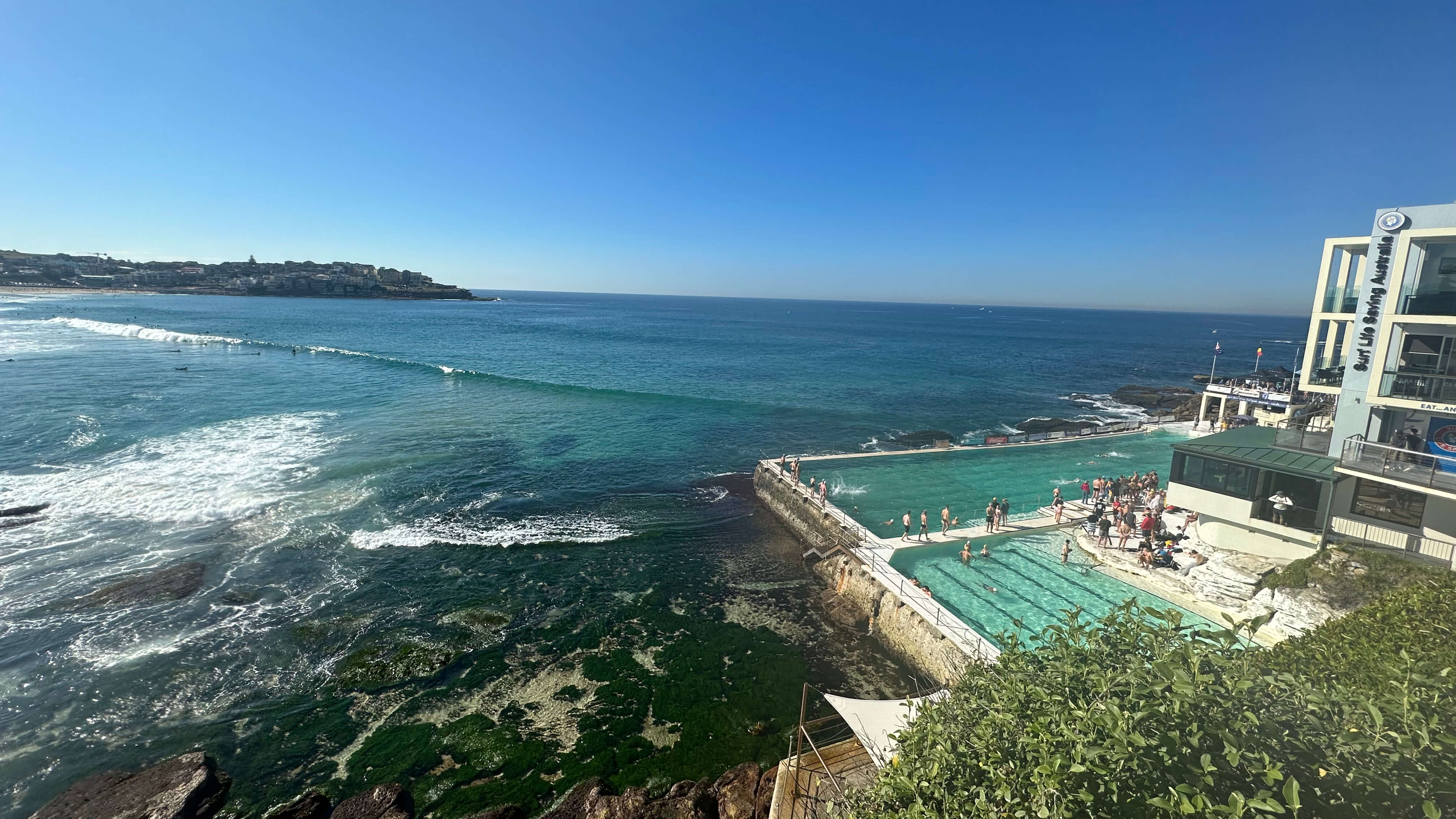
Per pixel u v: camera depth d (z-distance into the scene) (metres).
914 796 7.98
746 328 187.38
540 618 21.45
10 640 18.61
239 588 22.16
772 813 11.88
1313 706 6.32
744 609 22.69
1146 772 5.77
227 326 119.38
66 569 22.61
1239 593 19.03
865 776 12.55
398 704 17.00
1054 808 5.99
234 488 30.86
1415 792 5.38
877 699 17.95
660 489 34.69
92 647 18.50
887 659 19.80
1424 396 17.30
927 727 8.78
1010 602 20.66
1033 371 93.88
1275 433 23.69
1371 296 18.52
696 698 17.67
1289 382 43.28
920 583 21.64
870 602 21.88
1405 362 18.03
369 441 40.78
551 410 52.38
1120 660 7.51
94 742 15.14
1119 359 117.44
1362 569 16.16
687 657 19.59
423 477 34.19
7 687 16.70
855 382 76.50
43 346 77.62
